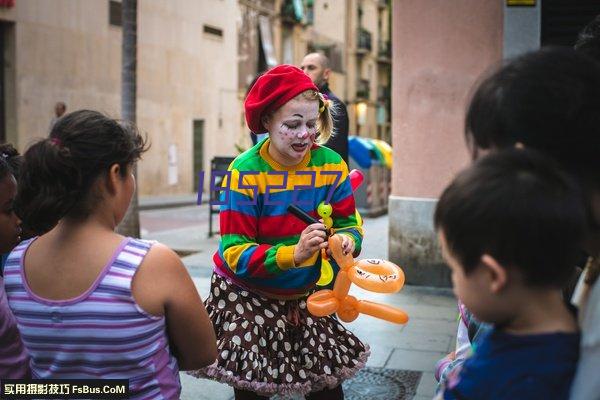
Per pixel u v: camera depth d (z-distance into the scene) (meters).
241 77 26.98
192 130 23.91
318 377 2.47
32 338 1.59
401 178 6.46
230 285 2.49
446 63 6.23
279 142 2.41
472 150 1.26
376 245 9.58
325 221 2.43
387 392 3.65
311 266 2.45
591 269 1.18
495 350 1.09
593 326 1.03
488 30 6.11
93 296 1.54
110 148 1.57
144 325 1.55
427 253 6.41
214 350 1.73
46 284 1.57
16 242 2.06
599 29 1.45
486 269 1.06
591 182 1.17
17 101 16.66
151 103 21.62
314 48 32.22
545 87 1.16
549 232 1.02
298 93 2.38
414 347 4.49
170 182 22.53
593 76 1.16
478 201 1.04
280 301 2.49
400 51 6.35
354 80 37.41
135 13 8.60
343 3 35.72
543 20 5.85
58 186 1.52
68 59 18.28
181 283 1.61
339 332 2.58
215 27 24.95
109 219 1.62
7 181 2.01
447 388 1.15
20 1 16.64
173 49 22.61
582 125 1.15
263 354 2.41
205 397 3.61
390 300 5.88
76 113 1.60
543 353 1.06
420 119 6.34
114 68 20.09
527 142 1.18
